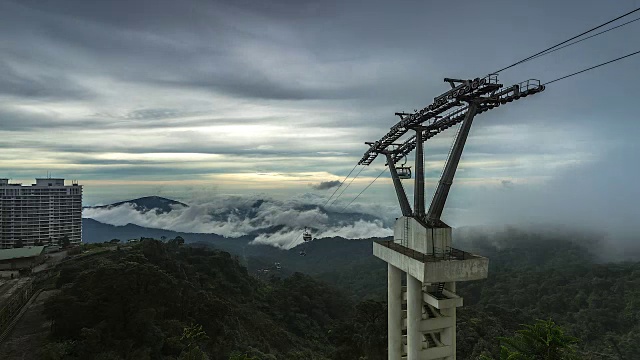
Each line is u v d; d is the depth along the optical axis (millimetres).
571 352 30734
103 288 56406
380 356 78125
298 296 141500
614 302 163750
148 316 57469
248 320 99812
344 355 83000
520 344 31344
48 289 67250
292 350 97250
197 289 89812
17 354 45594
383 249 36750
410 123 35719
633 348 130000
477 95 28750
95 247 109312
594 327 151375
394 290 37062
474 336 102250
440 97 31109
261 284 151500
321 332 128250
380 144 43500
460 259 29297
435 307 31906
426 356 32500
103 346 51312
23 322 53781
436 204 31422
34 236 168375
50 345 46406
